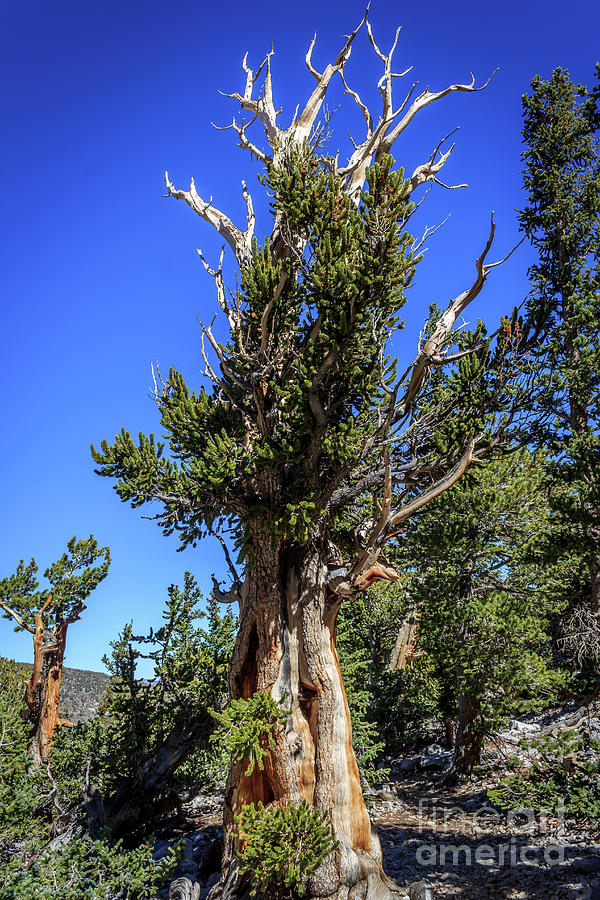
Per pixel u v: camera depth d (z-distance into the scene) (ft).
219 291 38.78
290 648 34.53
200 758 52.80
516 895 32.65
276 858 26.99
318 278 30.09
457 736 63.72
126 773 49.98
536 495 59.06
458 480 38.24
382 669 85.10
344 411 35.47
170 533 33.45
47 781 45.88
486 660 56.75
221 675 53.21
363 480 36.19
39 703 52.85
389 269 29.50
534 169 51.96
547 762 33.30
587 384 37.37
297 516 31.40
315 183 31.19
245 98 42.50
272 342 33.63
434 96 38.93
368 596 84.53
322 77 39.96
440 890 34.71
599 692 39.42
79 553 55.93
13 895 30.25
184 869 40.57
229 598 39.32
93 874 33.47
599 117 41.16
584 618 52.75
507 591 63.16
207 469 30.94
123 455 31.27
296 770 32.35
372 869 31.07
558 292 47.42
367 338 31.12
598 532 36.99
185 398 33.12
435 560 63.77
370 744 58.18
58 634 54.90
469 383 36.01
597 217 47.62
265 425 33.76
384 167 28.48
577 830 41.96
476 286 35.45
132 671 53.93
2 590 53.67
